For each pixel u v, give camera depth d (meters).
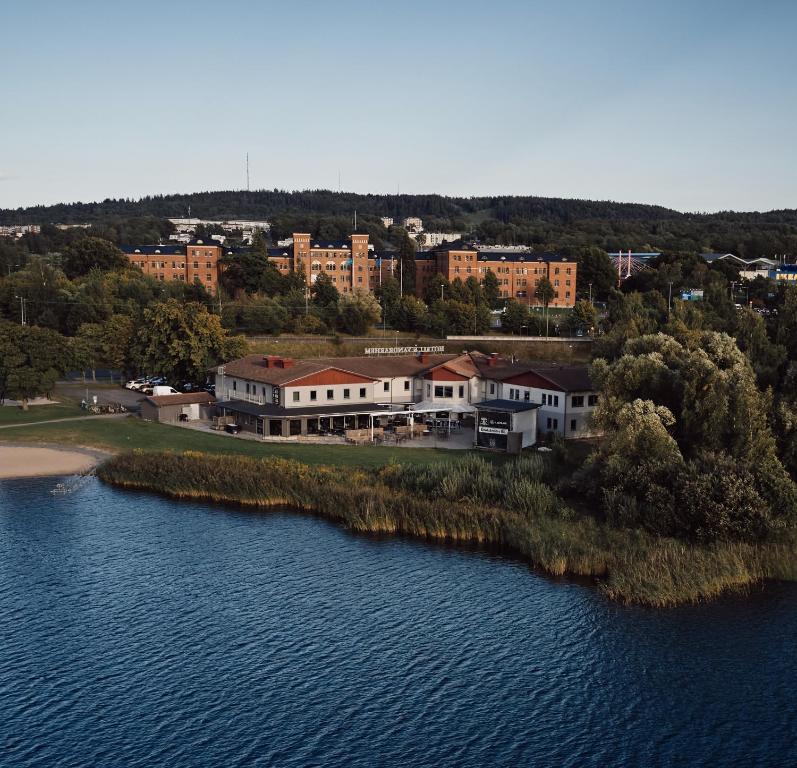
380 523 63.72
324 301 179.75
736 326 105.19
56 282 172.00
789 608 49.75
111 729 37.84
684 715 39.25
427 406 99.00
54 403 114.12
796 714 39.34
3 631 46.91
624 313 138.38
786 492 56.91
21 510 68.12
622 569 53.12
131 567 56.34
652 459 62.12
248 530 63.94
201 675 42.62
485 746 36.81
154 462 76.75
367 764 35.47
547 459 76.75
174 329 120.56
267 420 92.00
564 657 44.53
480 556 58.56
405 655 44.81
